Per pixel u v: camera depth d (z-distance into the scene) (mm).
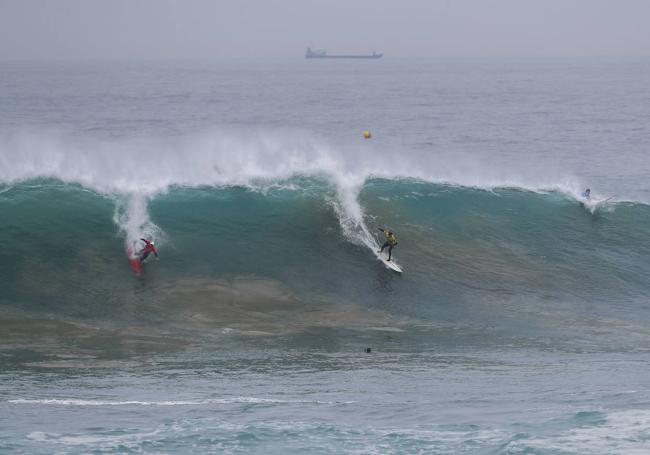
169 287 88500
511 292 95000
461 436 48406
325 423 51188
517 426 50156
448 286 95250
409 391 61188
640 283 99812
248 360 71438
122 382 63906
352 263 98625
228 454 45625
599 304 93188
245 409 55219
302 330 81312
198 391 61094
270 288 90875
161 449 46250
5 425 50656
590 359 73375
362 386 63031
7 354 71000
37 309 81812
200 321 81812
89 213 100812
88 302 84062
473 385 63125
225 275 92625
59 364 68750
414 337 80438
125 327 79312
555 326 85438
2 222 96500
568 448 45844
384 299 90938
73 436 48406
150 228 100000
